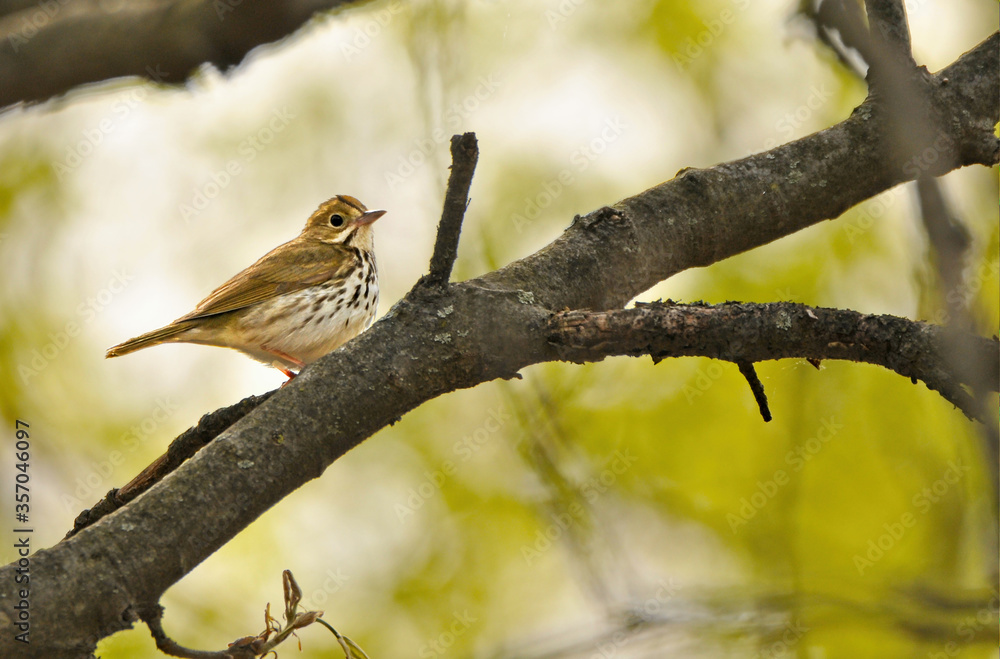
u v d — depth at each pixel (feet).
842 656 39.58
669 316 18.79
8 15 21.70
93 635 15.93
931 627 33.60
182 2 21.56
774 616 34.86
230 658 19.36
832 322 17.88
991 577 33.27
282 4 21.61
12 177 52.06
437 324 19.84
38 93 21.95
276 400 18.90
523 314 19.84
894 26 24.21
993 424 17.56
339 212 46.01
